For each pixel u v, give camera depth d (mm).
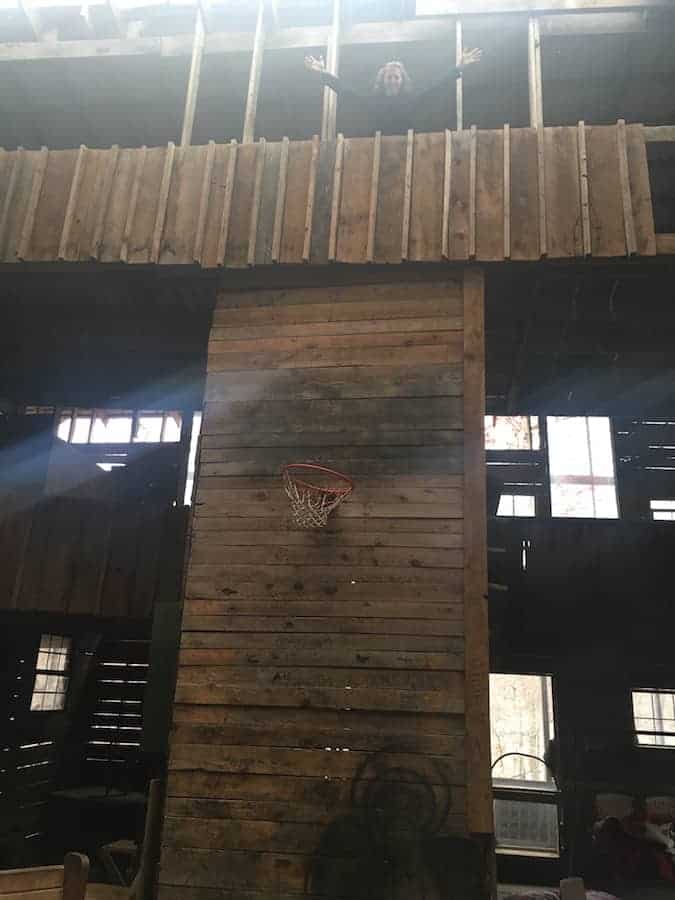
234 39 8766
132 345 9406
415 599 5656
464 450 5977
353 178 6801
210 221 6844
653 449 12906
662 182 8516
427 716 5355
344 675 5527
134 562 10102
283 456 6238
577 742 10586
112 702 12172
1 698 10180
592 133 6703
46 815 10906
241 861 5160
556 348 8883
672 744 11359
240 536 6043
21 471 10062
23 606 9617
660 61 8820
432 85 7473
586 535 11008
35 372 10555
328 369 6441
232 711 5559
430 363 6320
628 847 9500
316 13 9422
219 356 6637
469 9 8281
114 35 9641
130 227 6891
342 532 5926
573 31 8250
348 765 5301
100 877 9055
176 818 5328
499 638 10758
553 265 6441
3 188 7250
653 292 7809
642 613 10664
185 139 7629
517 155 6691
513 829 10211
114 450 13594
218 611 5840
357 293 6645
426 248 6449
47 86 9750
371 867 5031
